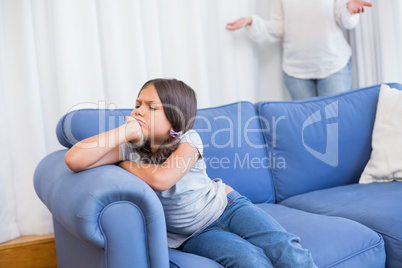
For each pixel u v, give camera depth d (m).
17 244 2.08
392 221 1.41
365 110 2.02
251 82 2.79
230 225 1.34
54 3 2.17
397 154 1.83
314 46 2.63
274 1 2.75
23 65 2.20
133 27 2.36
